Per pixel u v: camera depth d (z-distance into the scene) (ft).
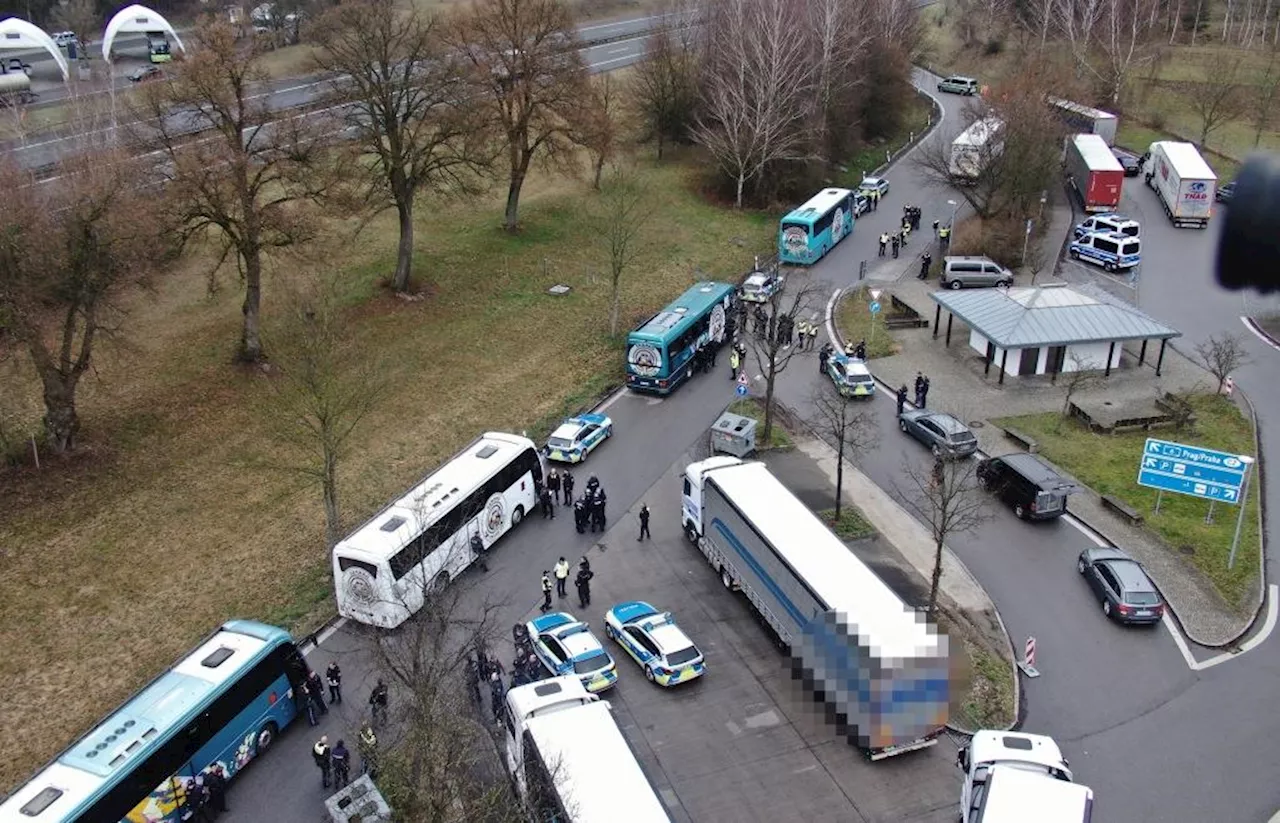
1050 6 405.59
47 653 121.49
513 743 100.12
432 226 255.09
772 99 280.10
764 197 293.84
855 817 98.32
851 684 104.78
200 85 170.81
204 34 179.63
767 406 168.35
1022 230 253.44
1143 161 311.68
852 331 214.07
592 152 290.35
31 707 113.60
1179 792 101.50
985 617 127.34
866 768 104.63
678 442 171.94
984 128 264.52
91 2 377.91
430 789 89.76
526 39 245.04
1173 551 139.33
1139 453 164.25
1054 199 294.05
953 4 535.19
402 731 103.55
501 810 94.17
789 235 249.34
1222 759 105.50
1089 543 142.72
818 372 197.77
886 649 103.24
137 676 118.32
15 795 89.25
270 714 107.65
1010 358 190.29
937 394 185.57
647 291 233.35
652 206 282.36
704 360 199.72
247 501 151.33
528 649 116.37
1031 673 118.11
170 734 95.66
